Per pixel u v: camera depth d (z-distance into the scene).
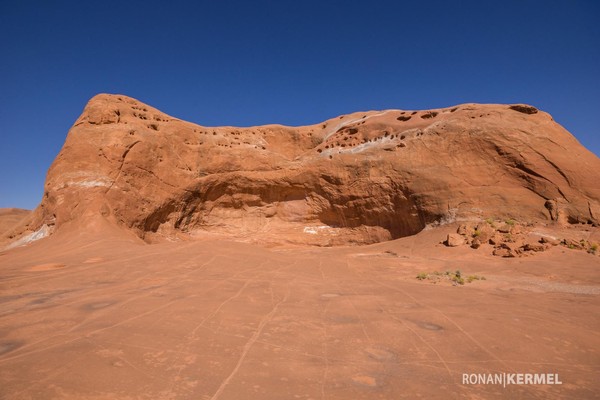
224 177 30.44
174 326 5.19
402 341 5.05
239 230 30.42
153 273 9.98
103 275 9.66
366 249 24.08
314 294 8.02
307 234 30.22
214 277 9.56
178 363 3.99
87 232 19.53
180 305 6.35
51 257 14.30
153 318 5.54
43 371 3.60
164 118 31.19
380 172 28.05
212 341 4.71
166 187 27.20
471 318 6.22
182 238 27.84
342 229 29.80
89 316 5.62
